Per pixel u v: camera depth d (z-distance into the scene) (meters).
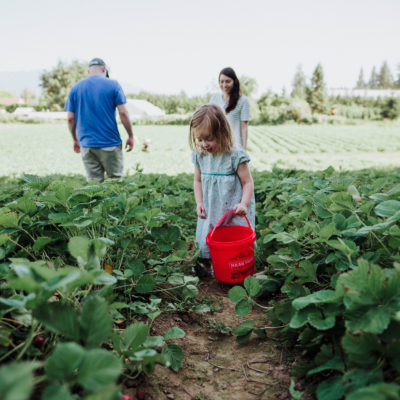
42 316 1.05
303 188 2.57
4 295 1.50
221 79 4.46
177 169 11.78
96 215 2.20
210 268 2.80
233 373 1.61
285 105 45.25
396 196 1.83
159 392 1.46
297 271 1.80
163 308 2.11
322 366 1.29
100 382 0.85
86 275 1.03
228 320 2.07
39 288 1.00
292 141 23.02
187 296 2.08
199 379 1.58
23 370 0.73
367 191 2.62
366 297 1.15
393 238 1.66
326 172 3.41
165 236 2.31
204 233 2.80
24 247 2.09
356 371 1.12
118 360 0.88
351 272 1.23
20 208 2.03
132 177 4.20
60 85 64.06
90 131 4.39
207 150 2.58
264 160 14.33
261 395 1.47
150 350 1.33
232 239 2.76
